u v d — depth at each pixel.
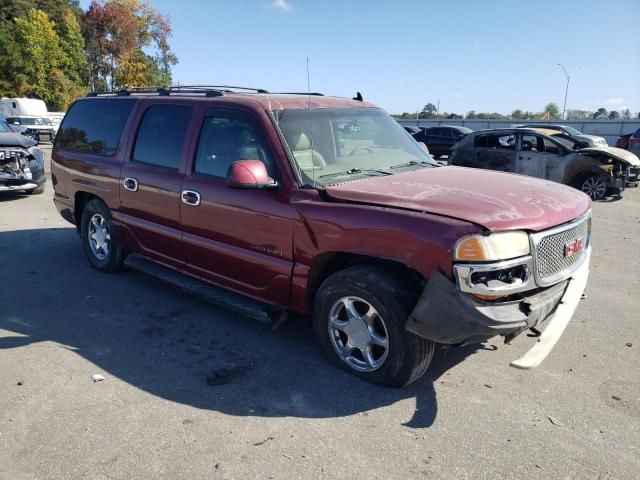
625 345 4.22
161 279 4.91
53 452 2.89
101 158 5.53
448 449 2.92
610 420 3.20
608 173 11.65
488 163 13.19
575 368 3.84
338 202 3.54
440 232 3.03
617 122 38.34
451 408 3.31
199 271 4.59
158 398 3.43
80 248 7.01
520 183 3.83
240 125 4.14
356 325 3.56
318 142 4.09
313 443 2.97
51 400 3.39
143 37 70.75
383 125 4.83
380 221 3.26
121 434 3.05
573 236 3.47
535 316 3.14
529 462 2.82
